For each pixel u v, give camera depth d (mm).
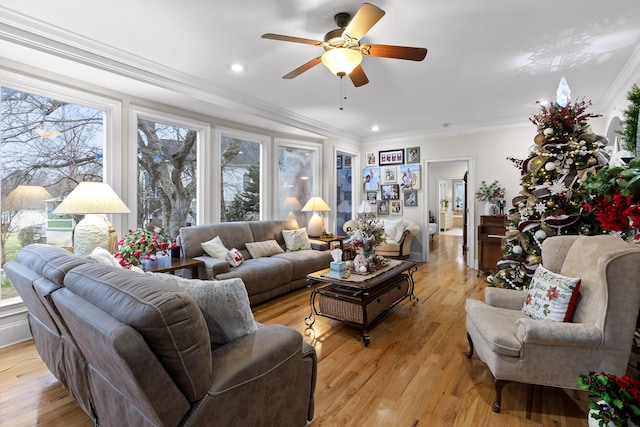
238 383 1257
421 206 6152
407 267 3426
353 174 6816
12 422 1748
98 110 3318
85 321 1125
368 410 1846
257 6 2184
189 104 3820
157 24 2410
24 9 2227
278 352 1444
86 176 3248
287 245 4832
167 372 1081
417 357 2461
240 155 4898
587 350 1685
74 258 1609
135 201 3574
